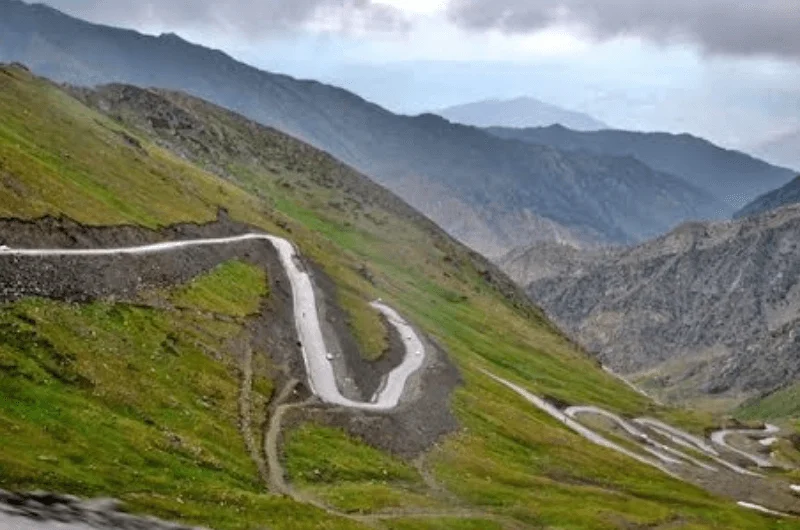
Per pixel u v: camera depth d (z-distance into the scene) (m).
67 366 83.31
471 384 194.50
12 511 54.28
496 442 153.50
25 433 67.12
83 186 162.75
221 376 111.88
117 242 138.25
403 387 160.38
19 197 122.25
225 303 145.25
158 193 196.62
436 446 132.62
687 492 168.12
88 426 74.19
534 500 118.75
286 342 150.38
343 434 115.94
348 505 89.31
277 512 75.56
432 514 96.56
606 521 115.56
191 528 63.81
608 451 184.62
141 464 73.25
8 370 75.62
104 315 104.88
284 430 105.56
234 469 84.69
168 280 137.75
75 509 58.69
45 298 97.50
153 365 100.00
